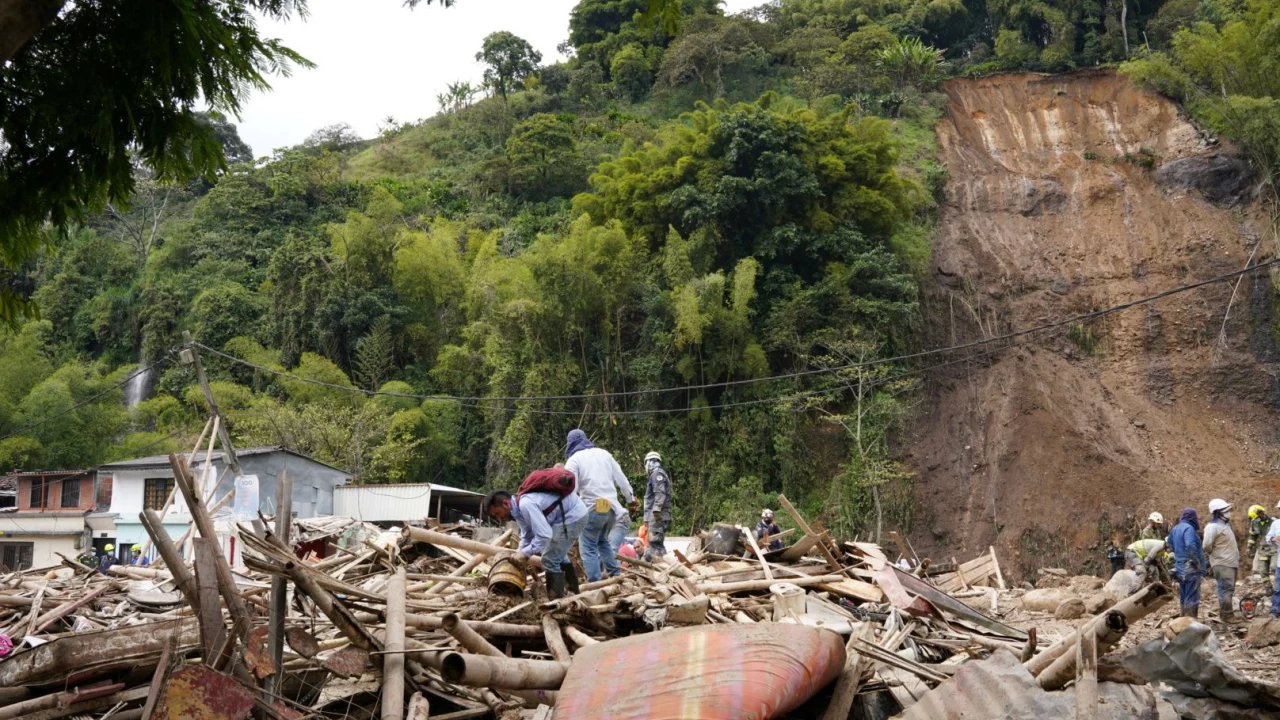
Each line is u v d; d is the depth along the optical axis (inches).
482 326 1635.1
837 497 1406.3
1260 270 1716.3
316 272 1878.7
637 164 1760.6
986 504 1450.5
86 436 1571.1
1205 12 2262.6
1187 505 1366.9
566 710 209.5
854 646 257.0
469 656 218.4
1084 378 1654.8
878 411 1437.0
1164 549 581.3
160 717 199.6
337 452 1411.2
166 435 1556.3
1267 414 1565.0
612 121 2677.2
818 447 1483.8
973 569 596.4
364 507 1149.7
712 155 1676.9
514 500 314.3
